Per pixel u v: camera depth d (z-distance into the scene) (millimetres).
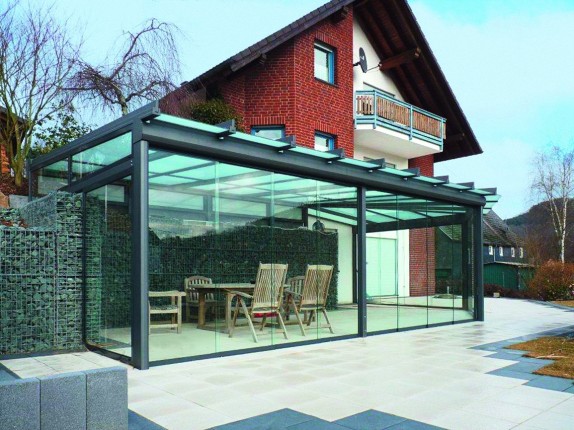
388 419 4520
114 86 13930
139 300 6445
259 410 4750
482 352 7723
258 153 7801
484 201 12328
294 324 8359
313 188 8891
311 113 15156
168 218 6859
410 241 10617
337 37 16266
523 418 4551
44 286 7730
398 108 17438
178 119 6570
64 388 3594
